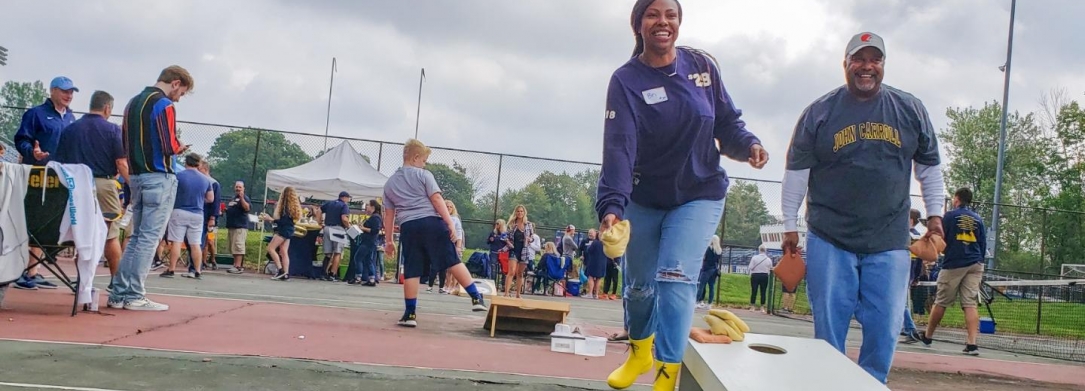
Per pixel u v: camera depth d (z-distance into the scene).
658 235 3.30
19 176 4.99
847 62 3.53
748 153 3.22
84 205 5.10
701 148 3.15
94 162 5.86
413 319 6.04
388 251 6.24
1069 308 13.20
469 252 15.28
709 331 3.02
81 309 5.33
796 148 3.68
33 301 5.62
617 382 3.44
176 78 5.64
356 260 12.83
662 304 3.11
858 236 3.52
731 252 15.62
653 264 3.33
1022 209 16.53
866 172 3.48
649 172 3.19
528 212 15.39
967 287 7.57
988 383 5.34
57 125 7.07
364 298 9.21
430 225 6.05
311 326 5.51
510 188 15.38
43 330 4.30
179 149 5.61
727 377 2.30
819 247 3.59
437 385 3.51
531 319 6.15
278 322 5.60
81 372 3.24
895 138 3.49
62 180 4.98
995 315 13.11
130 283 5.53
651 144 3.12
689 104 3.07
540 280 14.98
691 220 3.16
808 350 2.81
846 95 3.59
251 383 3.27
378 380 3.53
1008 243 16.59
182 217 10.06
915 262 10.48
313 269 13.62
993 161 50.16
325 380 3.45
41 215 5.02
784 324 10.89
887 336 3.53
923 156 3.62
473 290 6.30
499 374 3.97
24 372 3.15
